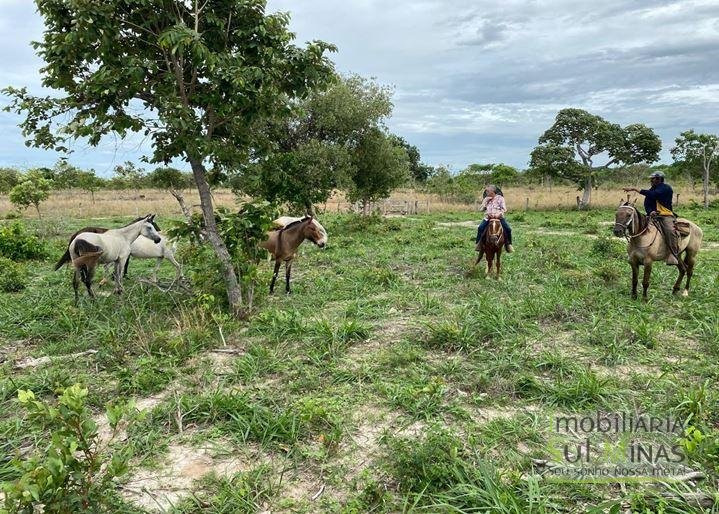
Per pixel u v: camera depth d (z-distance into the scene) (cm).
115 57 743
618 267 1178
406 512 354
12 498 274
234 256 848
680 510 345
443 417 487
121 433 466
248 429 458
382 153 2227
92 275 893
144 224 986
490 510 343
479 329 710
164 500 374
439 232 1969
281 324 742
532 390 539
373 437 460
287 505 368
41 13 715
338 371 591
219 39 812
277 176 984
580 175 3616
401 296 922
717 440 414
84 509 308
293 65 827
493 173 5566
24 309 840
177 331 711
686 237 890
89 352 665
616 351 634
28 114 753
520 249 1491
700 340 686
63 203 3459
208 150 757
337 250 1525
